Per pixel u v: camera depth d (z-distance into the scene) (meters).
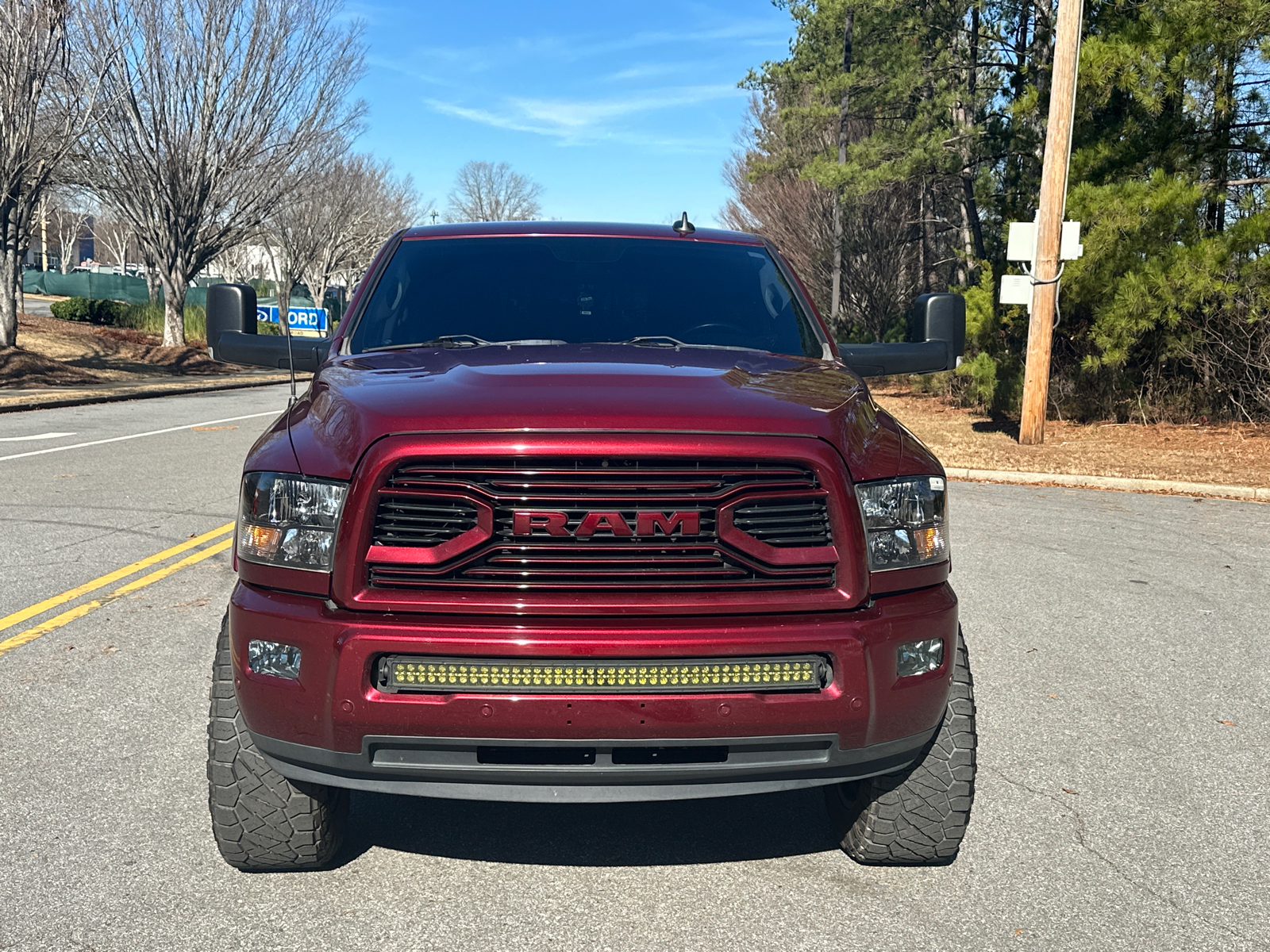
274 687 2.87
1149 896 3.28
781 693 2.85
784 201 36.03
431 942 2.98
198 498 10.01
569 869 3.42
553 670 2.77
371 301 4.36
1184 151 15.91
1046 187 14.70
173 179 33.34
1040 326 15.05
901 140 26.08
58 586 6.74
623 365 3.44
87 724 4.51
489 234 4.75
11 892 3.19
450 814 3.81
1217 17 14.52
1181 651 5.89
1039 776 4.19
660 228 4.92
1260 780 4.17
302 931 3.01
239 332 4.38
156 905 3.13
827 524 2.92
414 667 2.79
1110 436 16.09
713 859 3.50
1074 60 14.38
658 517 2.83
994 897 3.26
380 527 2.86
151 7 31.30
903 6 26.17
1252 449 14.31
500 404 2.96
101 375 28.47
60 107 26.28
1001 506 10.73
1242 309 15.54
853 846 3.44
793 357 4.03
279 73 32.91
